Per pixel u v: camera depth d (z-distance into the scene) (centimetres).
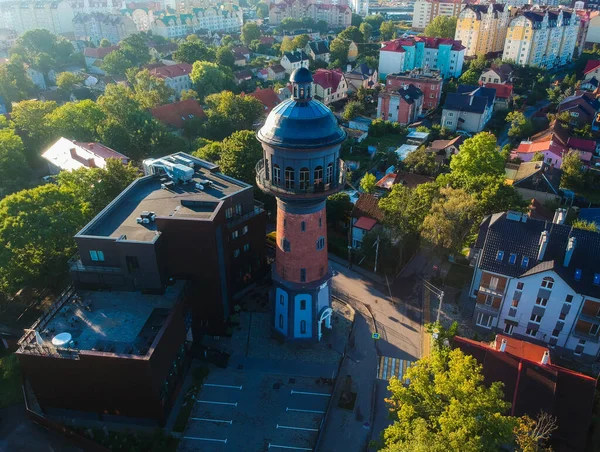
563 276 5450
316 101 4828
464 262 7644
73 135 10788
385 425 4906
